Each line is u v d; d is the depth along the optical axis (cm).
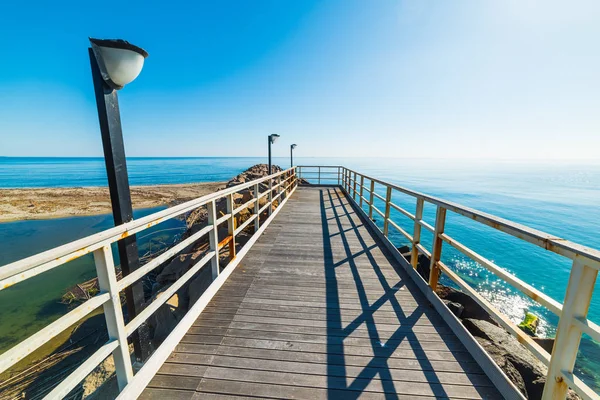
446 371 184
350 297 281
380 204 2580
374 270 349
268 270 346
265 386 171
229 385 172
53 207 2162
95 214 1980
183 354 198
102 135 187
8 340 650
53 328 107
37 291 852
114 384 319
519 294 941
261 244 451
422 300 276
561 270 1166
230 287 299
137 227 158
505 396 161
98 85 181
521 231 150
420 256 753
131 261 206
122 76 179
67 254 113
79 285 845
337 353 200
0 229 1630
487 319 490
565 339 127
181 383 173
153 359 180
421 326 233
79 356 516
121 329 149
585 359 586
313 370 184
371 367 187
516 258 1291
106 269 138
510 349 296
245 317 244
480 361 187
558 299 981
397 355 198
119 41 167
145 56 187
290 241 468
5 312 751
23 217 1895
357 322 238
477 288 973
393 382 175
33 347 98
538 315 832
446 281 1016
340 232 525
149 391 167
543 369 277
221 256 533
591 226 1969
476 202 2939
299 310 256
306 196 1021
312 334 221
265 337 217
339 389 170
